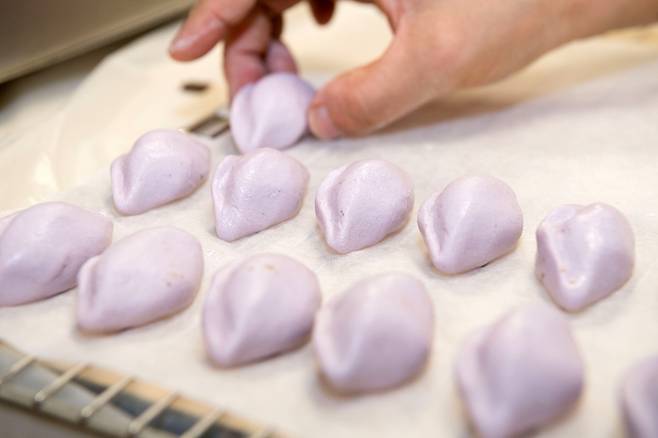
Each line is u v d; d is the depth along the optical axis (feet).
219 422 1.25
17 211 1.62
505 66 1.84
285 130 1.82
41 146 1.89
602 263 1.41
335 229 1.55
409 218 1.62
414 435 1.23
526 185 1.70
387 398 1.28
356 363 1.26
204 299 1.42
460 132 1.88
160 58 2.29
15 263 1.42
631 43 2.23
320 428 1.24
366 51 2.33
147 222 1.63
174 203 1.69
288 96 1.84
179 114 2.05
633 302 1.42
